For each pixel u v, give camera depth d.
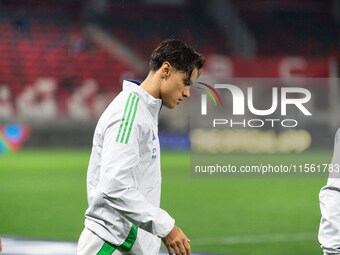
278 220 44.69
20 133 101.38
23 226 41.44
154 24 133.38
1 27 124.25
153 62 14.77
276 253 33.34
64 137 104.81
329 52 135.25
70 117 108.25
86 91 116.12
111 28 130.25
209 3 137.38
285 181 70.81
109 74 122.62
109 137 14.10
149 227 13.88
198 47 131.75
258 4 139.12
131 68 124.56
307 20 138.50
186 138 104.31
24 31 125.19
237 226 42.16
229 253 33.34
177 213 48.06
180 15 135.75
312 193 60.56
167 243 13.99
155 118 14.71
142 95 14.50
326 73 123.38
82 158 89.88
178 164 84.81
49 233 38.66
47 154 96.19
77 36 127.06
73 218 44.91
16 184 65.25
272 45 134.88
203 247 34.91
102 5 132.50
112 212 14.52
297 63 123.19
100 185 13.93
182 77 14.55
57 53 123.12
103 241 14.63
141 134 14.28
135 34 130.62
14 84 115.94
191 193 60.09
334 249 16.08
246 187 65.44
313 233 39.34
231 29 134.62
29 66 120.31
